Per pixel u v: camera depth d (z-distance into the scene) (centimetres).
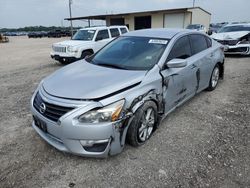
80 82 297
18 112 441
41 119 283
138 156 297
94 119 257
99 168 275
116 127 266
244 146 319
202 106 459
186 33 428
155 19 3020
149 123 326
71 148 267
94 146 266
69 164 282
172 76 355
